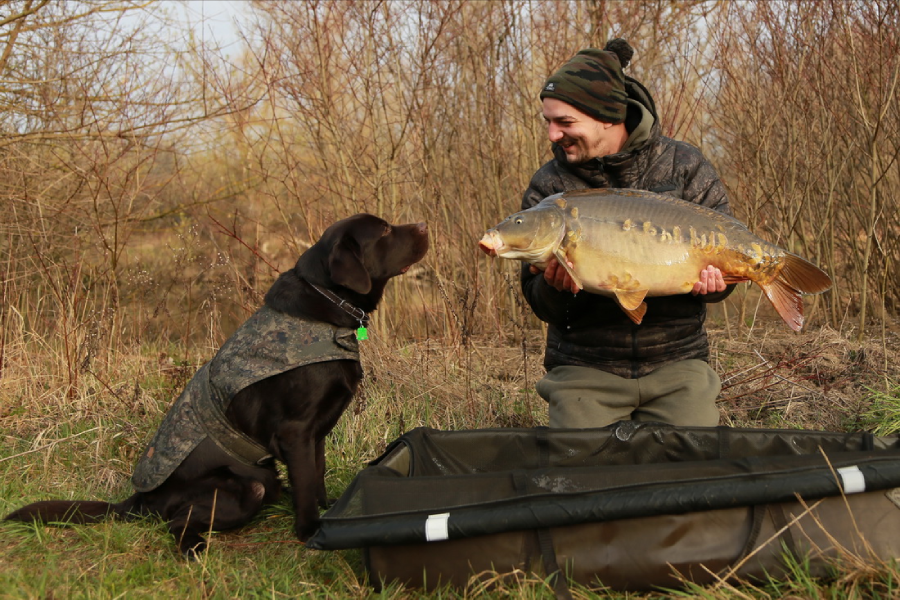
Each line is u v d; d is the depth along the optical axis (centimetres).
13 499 374
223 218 869
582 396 321
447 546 246
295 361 320
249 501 328
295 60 665
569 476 253
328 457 416
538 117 721
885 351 492
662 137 321
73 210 753
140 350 608
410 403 486
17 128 785
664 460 304
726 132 698
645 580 241
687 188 314
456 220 755
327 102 664
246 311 598
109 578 282
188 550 309
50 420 482
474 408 473
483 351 611
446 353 567
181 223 881
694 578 239
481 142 735
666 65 694
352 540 242
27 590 262
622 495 239
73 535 326
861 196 664
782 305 277
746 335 622
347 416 460
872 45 579
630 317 280
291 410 323
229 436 327
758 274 274
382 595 247
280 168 789
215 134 873
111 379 552
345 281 322
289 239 704
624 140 321
